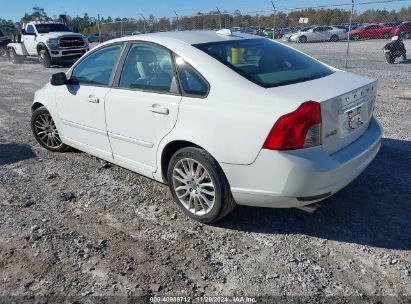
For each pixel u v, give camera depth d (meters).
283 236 3.49
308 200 3.12
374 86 3.75
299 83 3.42
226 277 2.99
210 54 3.61
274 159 3.03
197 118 3.41
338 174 3.15
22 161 5.46
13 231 3.64
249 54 3.78
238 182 3.29
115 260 3.21
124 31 26.73
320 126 3.03
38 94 5.59
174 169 3.74
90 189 4.52
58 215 3.94
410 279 2.91
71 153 5.72
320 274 2.99
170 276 3.01
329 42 29.97
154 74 3.87
